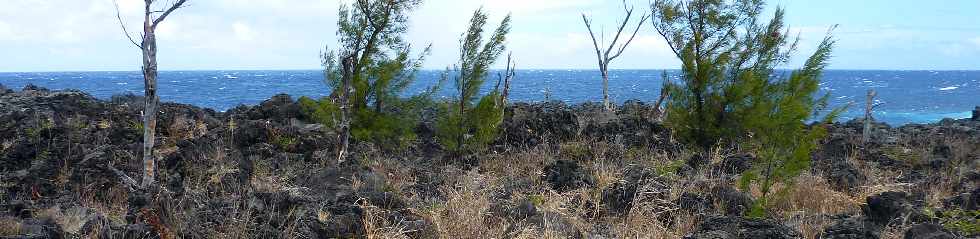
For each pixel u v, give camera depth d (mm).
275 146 11633
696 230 7098
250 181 9055
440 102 12461
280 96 15477
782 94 11656
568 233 7156
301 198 7598
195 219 6578
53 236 6230
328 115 11891
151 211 6621
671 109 13133
